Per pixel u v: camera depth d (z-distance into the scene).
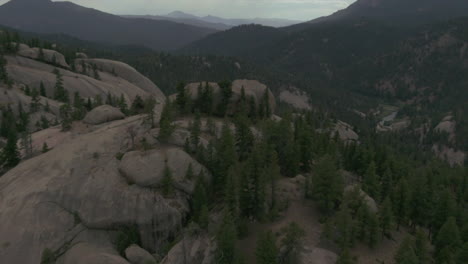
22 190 62.47
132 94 176.62
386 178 72.56
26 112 115.31
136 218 59.03
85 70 180.88
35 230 56.59
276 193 62.62
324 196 57.25
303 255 46.84
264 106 93.31
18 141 90.56
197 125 69.56
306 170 75.81
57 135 81.31
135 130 75.44
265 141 68.62
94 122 85.19
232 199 53.22
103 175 62.94
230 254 44.06
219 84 89.12
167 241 59.72
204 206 51.47
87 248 54.97
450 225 51.50
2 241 55.31
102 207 59.31
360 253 51.06
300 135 76.81
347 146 93.12
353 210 56.19
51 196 60.66
